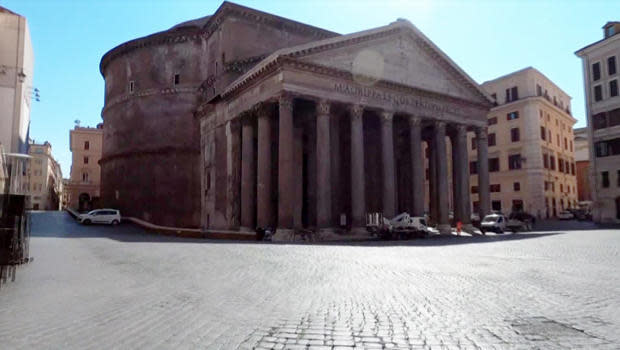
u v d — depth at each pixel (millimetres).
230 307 8422
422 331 6750
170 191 47531
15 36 39406
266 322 7289
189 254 18234
